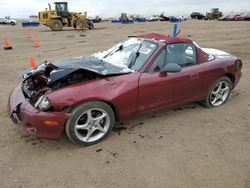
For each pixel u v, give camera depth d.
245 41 15.16
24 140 3.85
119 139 3.86
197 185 2.93
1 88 6.31
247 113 4.80
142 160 3.38
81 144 3.63
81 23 27.50
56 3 26.91
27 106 3.49
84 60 4.29
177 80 4.19
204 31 23.05
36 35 22.05
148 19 65.12
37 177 3.07
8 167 3.24
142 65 4.00
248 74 7.43
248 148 3.66
